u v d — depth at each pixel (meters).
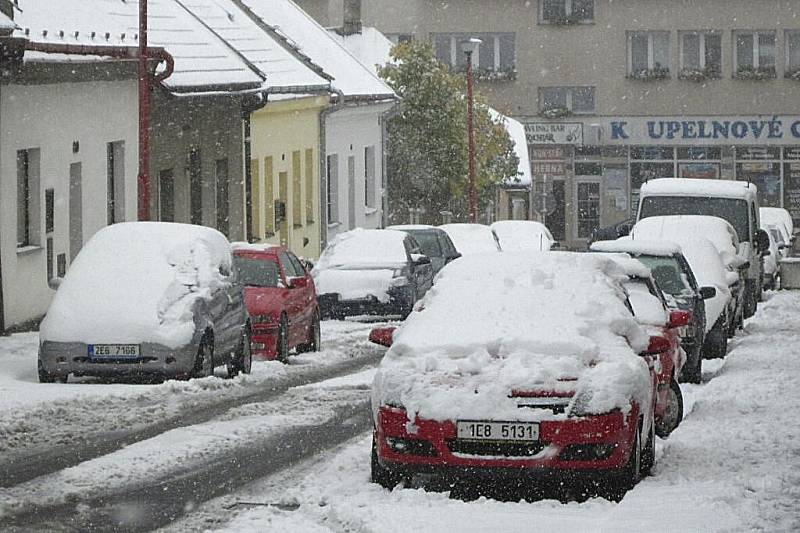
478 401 19.09
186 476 21.25
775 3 130.00
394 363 19.89
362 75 91.06
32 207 47.66
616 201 133.38
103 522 18.05
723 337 39.69
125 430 25.70
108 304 32.56
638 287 28.92
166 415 27.67
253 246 42.44
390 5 135.75
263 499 19.55
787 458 22.23
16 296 45.75
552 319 20.64
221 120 64.38
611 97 132.88
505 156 104.88
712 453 22.77
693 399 30.34
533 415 18.97
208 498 19.61
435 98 99.81
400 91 99.56
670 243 36.81
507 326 20.39
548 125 132.88
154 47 54.03
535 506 18.47
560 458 18.95
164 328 32.28
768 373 34.22
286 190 74.50
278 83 72.38
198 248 34.72
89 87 51.47
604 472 19.03
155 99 56.91
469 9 134.62
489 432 19.02
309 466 22.16
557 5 133.38
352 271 53.94
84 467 21.78
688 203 53.34
